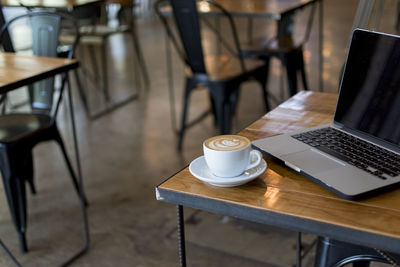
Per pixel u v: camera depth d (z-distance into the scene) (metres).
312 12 3.08
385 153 0.95
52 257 1.93
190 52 2.52
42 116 2.13
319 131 1.07
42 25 2.16
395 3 5.03
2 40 2.24
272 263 1.81
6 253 1.96
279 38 2.73
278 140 1.03
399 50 0.95
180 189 0.87
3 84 1.53
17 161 1.87
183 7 2.38
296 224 0.78
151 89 4.00
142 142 2.98
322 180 0.85
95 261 1.89
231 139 0.89
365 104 1.03
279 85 3.86
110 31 3.73
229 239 1.98
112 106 3.64
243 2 2.84
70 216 2.21
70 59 1.96
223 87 2.50
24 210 1.92
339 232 0.75
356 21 1.46
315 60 4.33
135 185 2.46
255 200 0.82
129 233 2.06
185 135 3.04
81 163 2.73
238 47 2.53
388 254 1.03
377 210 0.78
